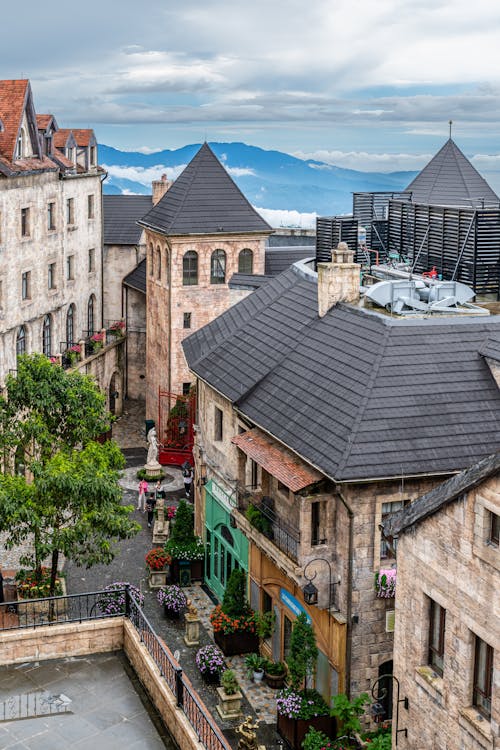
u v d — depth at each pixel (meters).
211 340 40.03
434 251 41.97
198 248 55.47
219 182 56.97
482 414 28.42
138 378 67.56
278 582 31.55
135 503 48.44
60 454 31.64
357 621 27.50
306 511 27.39
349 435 27.16
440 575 19.36
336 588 27.91
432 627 20.28
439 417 28.05
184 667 32.69
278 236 73.62
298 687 28.73
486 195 56.22
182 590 38.66
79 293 61.81
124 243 67.50
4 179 48.66
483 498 17.78
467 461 27.08
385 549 27.58
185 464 50.94
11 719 20.92
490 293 38.94
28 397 33.81
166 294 56.41
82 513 31.08
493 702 17.97
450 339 30.62
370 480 26.17
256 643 33.47
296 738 27.66
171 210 56.06
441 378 29.22
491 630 17.88
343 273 34.31
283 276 41.19
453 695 19.20
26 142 52.25
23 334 52.59
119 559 41.38
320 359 31.83
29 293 53.09
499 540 17.67
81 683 22.53
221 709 29.56
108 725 20.83
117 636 24.14
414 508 20.17
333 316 33.94
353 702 26.91
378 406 28.00
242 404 32.81
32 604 32.56
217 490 36.97
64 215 58.16
